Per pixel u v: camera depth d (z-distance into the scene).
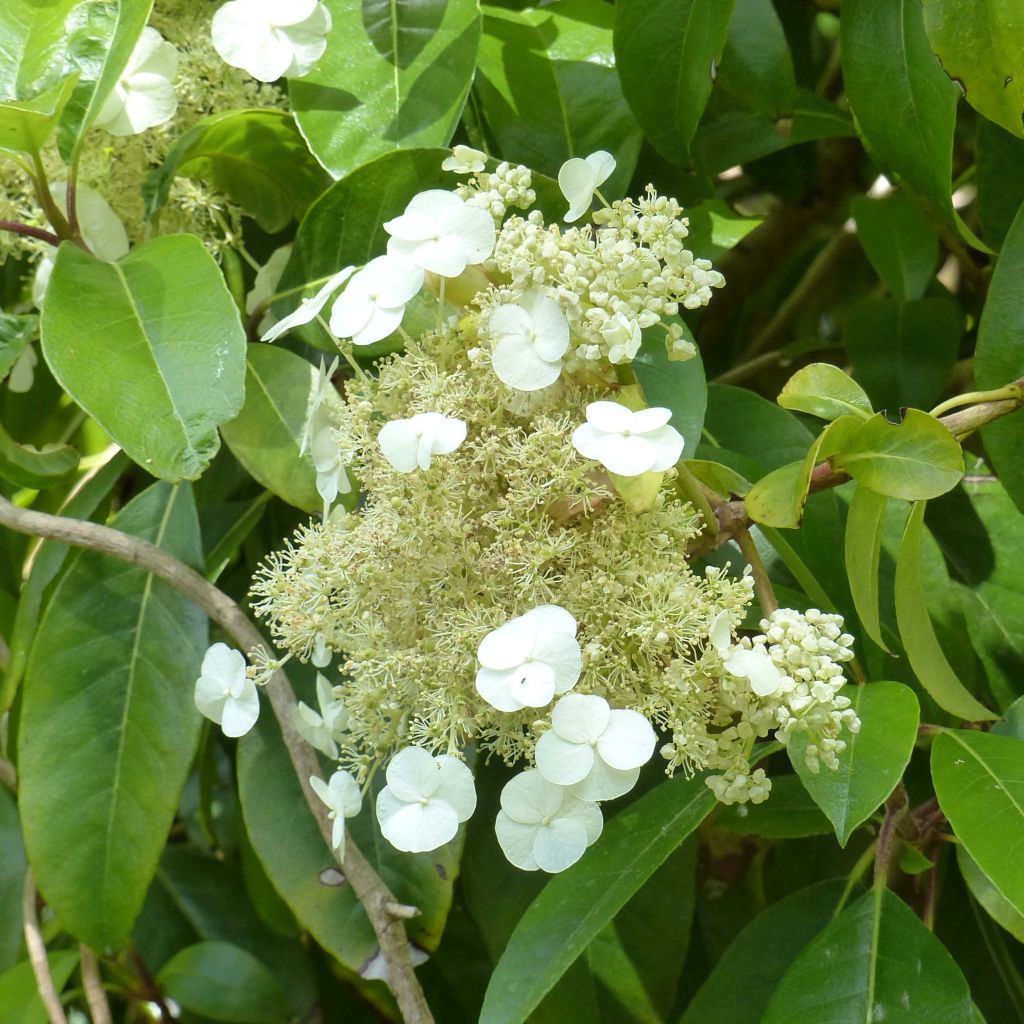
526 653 0.39
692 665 0.40
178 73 0.55
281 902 0.61
